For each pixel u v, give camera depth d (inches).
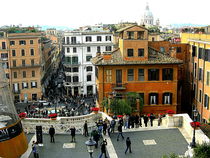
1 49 3472.0
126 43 1827.0
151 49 1952.5
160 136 1198.3
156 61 1836.9
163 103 1888.5
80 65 3786.9
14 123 1079.6
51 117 1323.8
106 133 1256.2
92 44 3750.0
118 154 1032.8
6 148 1031.0
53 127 1196.5
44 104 3201.3
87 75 3833.7
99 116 1450.5
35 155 992.9
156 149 1066.7
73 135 1156.5
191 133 1173.1
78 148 1095.6
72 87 3836.1
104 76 1836.9
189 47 2174.0
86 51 3767.2
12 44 3506.4
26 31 3757.4
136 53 1836.9
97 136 1106.7
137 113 1742.1
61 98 3555.6
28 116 2345.0
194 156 816.3
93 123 1352.1
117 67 1829.5
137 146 1101.7
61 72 6427.2
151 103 1886.1
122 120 1302.9
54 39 7426.2
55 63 6766.7
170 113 1316.4
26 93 3646.7
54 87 4562.0
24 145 1107.3
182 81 2277.3
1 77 1109.7
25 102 3614.7
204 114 1851.6
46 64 4675.2
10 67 3523.6
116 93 1796.3
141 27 1834.4
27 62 3604.8
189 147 930.1
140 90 1863.9
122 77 1843.0
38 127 1116.5
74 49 3752.5
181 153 1021.8
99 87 1846.7
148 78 1860.2
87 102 3447.3
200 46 1923.0
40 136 1119.6
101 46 3774.6
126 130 1291.8
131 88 1857.8
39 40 3769.7
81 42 3740.2
